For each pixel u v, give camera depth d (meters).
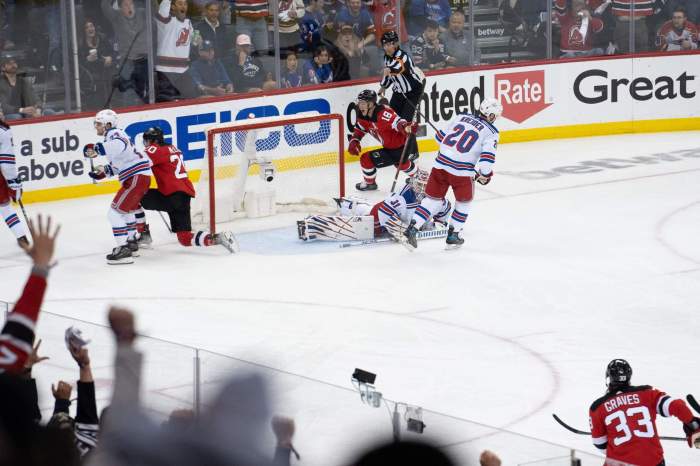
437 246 29.98
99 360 13.43
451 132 28.91
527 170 39.28
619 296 25.25
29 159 34.66
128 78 36.44
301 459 11.84
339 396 11.96
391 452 7.50
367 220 30.52
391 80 37.84
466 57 42.94
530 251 29.23
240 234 31.64
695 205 33.88
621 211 33.34
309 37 39.72
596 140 44.25
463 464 11.66
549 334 22.70
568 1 43.94
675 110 45.34
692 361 21.09
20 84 34.50
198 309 24.53
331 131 34.00
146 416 11.48
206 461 8.20
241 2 38.03
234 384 8.02
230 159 32.56
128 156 28.08
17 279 27.09
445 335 22.69
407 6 41.50
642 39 44.94
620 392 15.28
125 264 28.48
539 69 43.94
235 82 38.56
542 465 11.27
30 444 8.20
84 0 35.06
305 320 23.70
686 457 17.06
